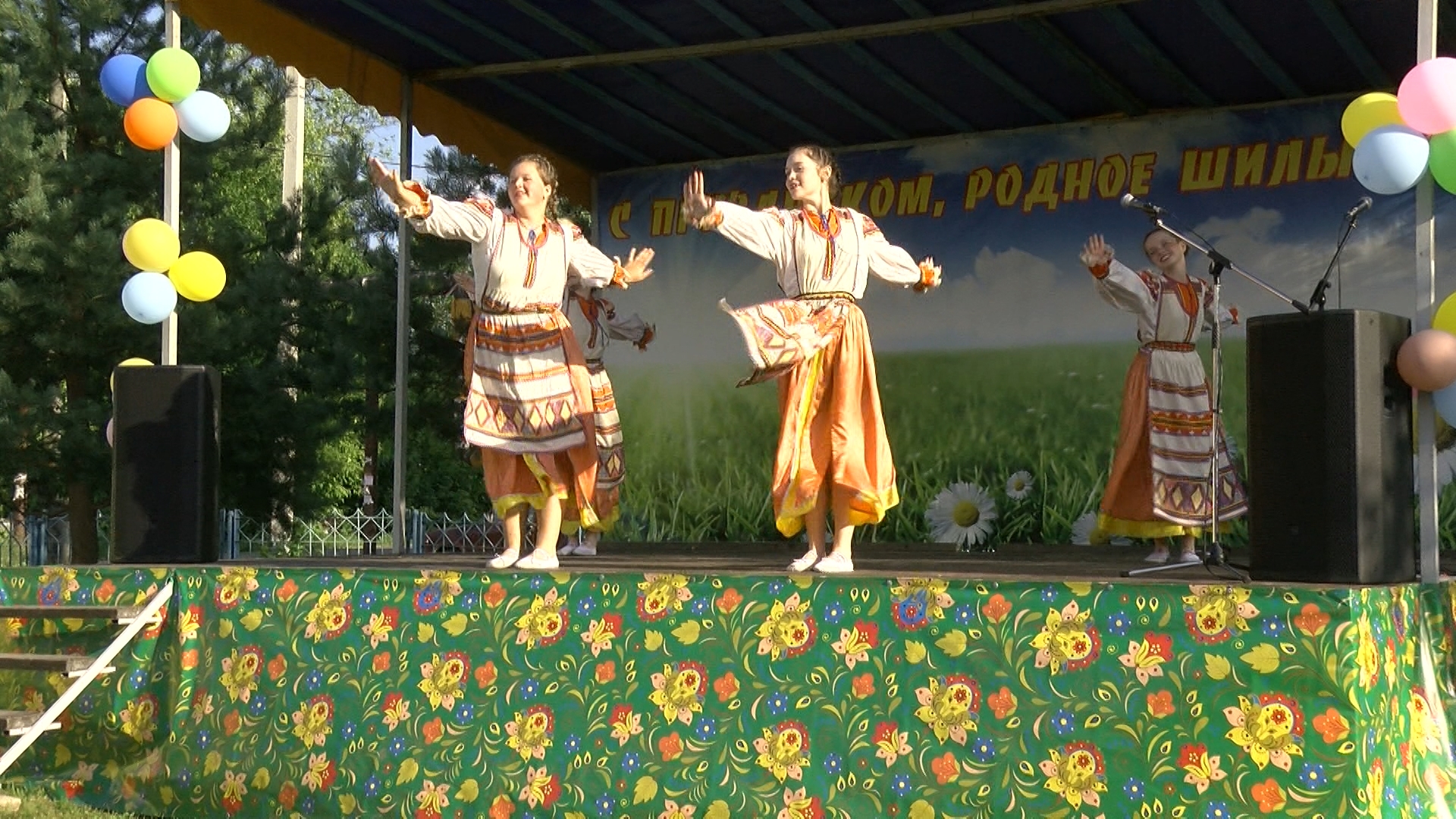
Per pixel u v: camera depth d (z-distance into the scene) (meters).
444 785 5.23
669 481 9.97
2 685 6.23
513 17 7.55
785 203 9.76
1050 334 8.97
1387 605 4.42
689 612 5.01
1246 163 8.53
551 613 5.22
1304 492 4.51
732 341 9.82
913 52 7.89
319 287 13.01
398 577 5.50
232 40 7.14
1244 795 4.18
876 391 5.40
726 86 8.49
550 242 6.01
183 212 12.80
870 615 4.75
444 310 14.45
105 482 11.73
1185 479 6.75
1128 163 8.83
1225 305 8.32
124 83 6.62
